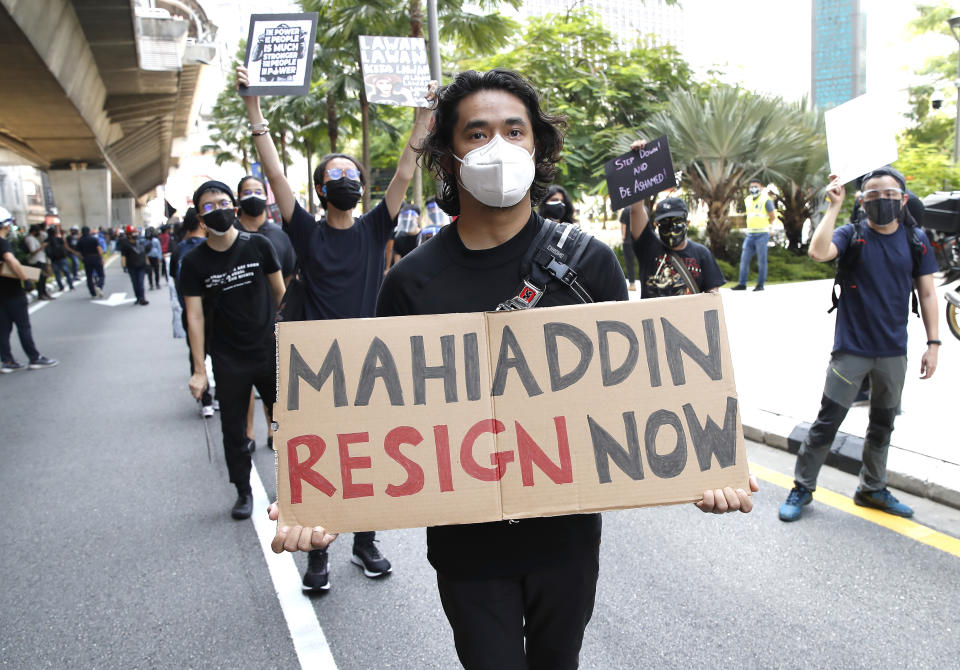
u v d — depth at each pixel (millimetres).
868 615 3117
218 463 5641
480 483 1697
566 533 1749
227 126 35219
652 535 4012
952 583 3354
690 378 1746
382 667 2920
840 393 3982
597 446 1714
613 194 4652
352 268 3676
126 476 5398
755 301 12148
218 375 4316
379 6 11914
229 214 4098
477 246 1794
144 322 14859
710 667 2805
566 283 1774
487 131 1713
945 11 30562
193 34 36031
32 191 76375
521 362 1735
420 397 1717
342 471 1688
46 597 3562
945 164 16172
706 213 17469
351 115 16266
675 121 16266
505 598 1733
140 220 104938
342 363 1725
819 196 16891
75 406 7742
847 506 4277
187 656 3029
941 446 4812
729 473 1716
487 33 12758
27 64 21672
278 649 3064
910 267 3879
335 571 3785
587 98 17422
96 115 34969
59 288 22969
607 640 3010
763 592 3344
